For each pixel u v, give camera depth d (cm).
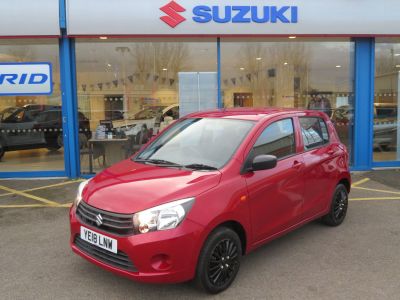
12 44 845
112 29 805
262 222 393
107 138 891
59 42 835
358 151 934
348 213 589
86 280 380
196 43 889
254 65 912
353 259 425
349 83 933
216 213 340
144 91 897
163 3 807
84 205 361
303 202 453
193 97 903
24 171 873
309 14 838
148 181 363
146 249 314
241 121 432
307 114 500
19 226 542
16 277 388
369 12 849
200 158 402
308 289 361
